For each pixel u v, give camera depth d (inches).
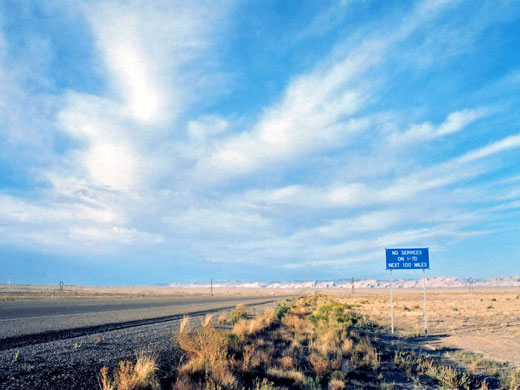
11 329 591.5
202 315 1016.2
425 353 530.6
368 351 490.0
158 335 587.5
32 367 341.4
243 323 652.7
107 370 349.1
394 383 362.0
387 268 759.7
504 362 480.1
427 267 753.6
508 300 2070.6
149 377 314.2
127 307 1280.8
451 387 358.3
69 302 1515.7
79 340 507.5
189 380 317.1
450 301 1996.8
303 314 1075.3
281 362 402.9
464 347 591.8
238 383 324.2
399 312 1226.0
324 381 355.6
